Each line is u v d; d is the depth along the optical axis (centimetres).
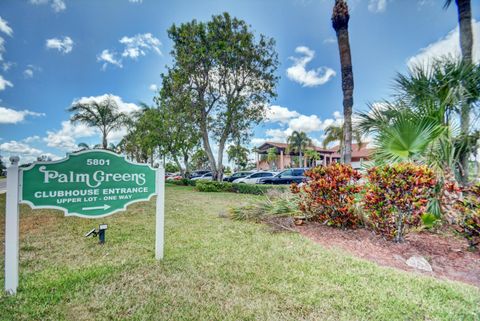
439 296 218
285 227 457
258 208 552
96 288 235
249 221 531
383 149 462
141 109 2353
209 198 1016
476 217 323
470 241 337
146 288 235
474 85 425
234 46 1445
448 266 294
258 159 3775
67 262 301
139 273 268
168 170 3809
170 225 500
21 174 222
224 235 420
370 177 369
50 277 257
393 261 310
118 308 203
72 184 247
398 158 432
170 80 1504
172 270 275
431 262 304
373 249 346
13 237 221
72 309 201
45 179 233
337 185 407
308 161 3791
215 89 1547
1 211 673
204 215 613
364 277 256
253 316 192
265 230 453
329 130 2566
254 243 374
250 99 1583
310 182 448
